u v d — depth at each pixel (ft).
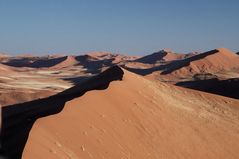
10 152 48.16
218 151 78.33
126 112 76.84
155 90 95.86
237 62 459.32
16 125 65.21
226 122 94.43
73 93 89.20
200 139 80.18
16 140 51.42
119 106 77.30
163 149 70.59
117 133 67.92
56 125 59.00
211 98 108.37
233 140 85.10
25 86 277.03
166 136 75.25
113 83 85.76
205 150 76.48
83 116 66.44
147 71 463.01
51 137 55.01
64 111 64.69
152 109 83.82
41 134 53.67
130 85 90.27
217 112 99.40
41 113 69.82
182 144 75.15
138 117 76.89
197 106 99.14
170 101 93.81
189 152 73.67
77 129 61.62
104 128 66.90
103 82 94.89
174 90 104.68
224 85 203.62
